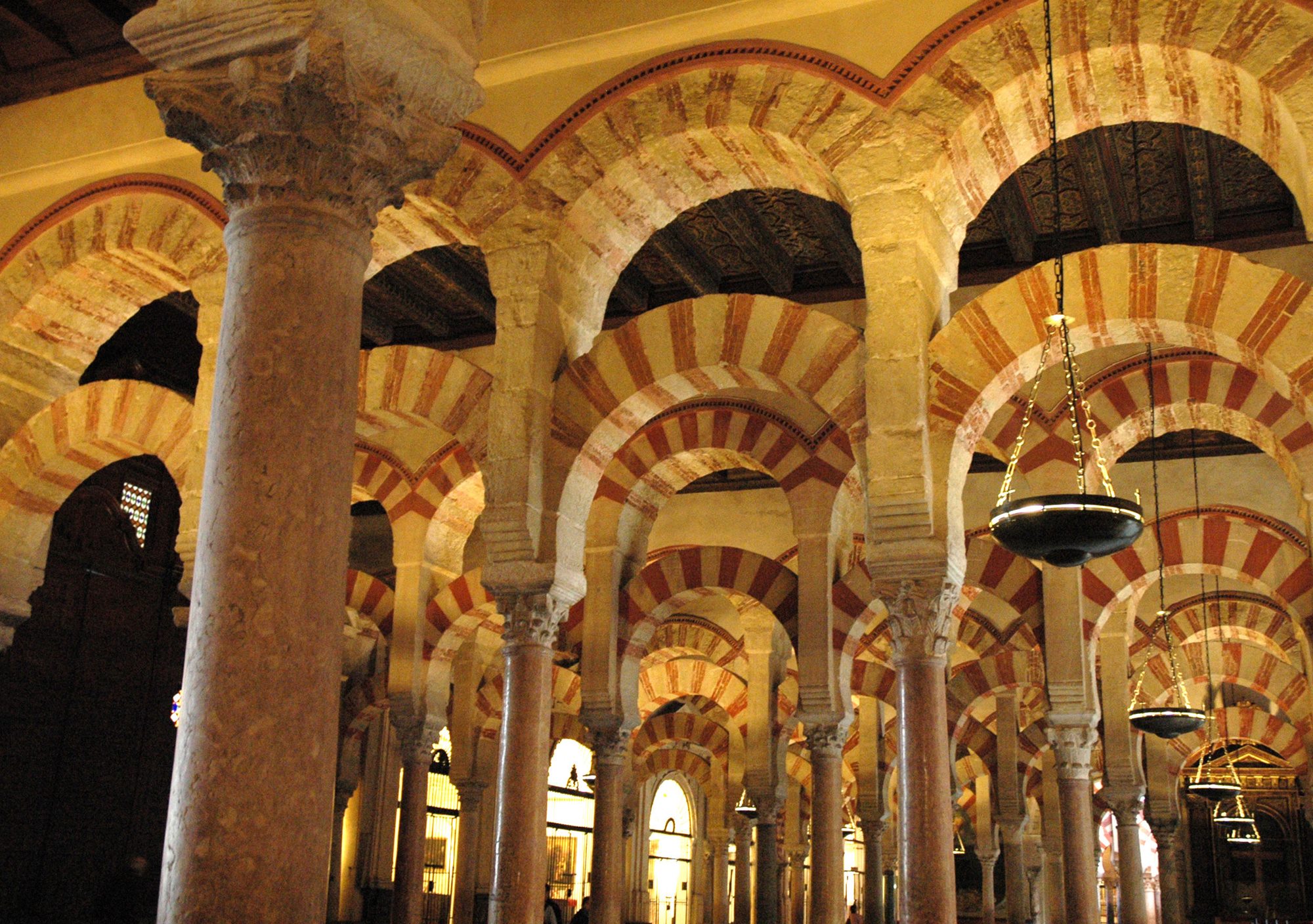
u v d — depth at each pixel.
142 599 13.05
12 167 8.87
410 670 10.95
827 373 6.91
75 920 11.76
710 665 15.05
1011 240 9.68
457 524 11.52
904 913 5.95
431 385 7.75
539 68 7.50
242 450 3.19
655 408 7.43
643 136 7.14
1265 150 6.33
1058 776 9.65
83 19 8.21
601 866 9.54
